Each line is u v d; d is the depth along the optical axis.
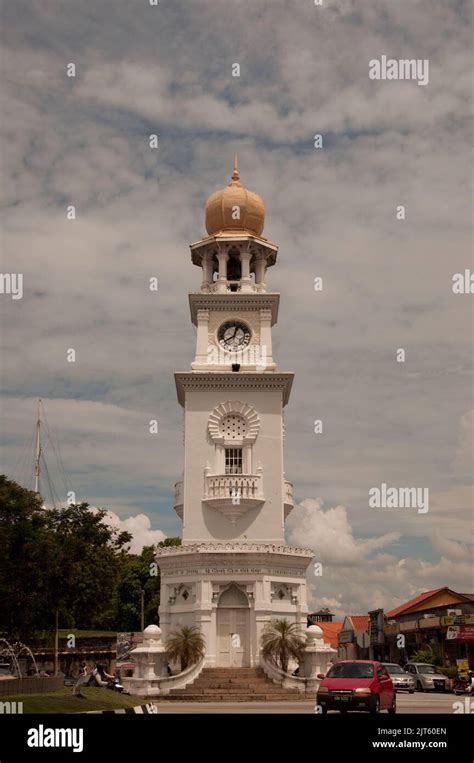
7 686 35.91
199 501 61.16
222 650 56.44
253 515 60.81
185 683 52.75
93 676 50.16
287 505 63.69
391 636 93.06
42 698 34.44
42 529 56.62
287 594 58.88
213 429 62.28
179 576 58.53
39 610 58.84
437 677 63.44
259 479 61.38
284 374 62.75
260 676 54.03
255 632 56.19
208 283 67.12
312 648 53.84
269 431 62.41
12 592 53.56
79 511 67.31
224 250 66.69
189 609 57.38
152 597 105.94
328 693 35.12
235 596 57.38
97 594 68.31
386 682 37.09
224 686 52.25
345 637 117.31
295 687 52.22
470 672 62.00
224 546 57.25
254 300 64.94
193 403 62.91
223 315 65.25
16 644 65.94
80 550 61.94
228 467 62.44
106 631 105.19
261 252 67.69
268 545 57.31
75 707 33.81
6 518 54.53
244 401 62.91
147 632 54.81
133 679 52.62
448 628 74.56
